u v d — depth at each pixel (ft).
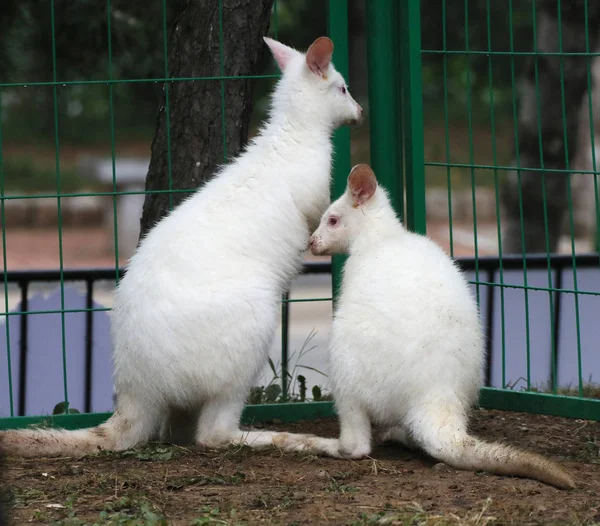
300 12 100.83
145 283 28.04
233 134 35.78
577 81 73.77
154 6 45.14
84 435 28.17
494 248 93.35
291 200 30.71
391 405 26.20
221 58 33.30
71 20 44.27
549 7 73.61
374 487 24.58
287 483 25.12
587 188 90.94
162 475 25.76
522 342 43.04
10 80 46.55
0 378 41.19
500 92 111.24
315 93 32.14
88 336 41.14
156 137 36.86
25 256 97.71
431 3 94.89
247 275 28.48
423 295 26.25
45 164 122.72
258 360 28.12
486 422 32.50
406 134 32.99
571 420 32.60
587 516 21.94
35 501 23.72
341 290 29.60
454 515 21.95
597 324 43.88
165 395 27.81
